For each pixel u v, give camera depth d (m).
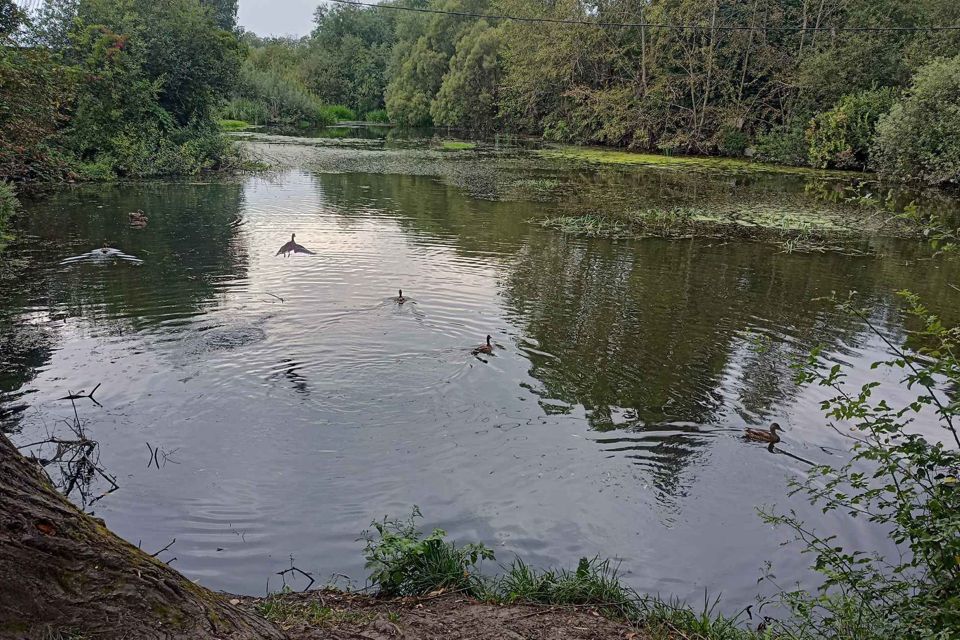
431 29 63.53
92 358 9.10
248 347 9.60
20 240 16.20
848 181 30.30
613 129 46.19
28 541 2.81
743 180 30.78
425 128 64.94
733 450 7.23
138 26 30.56
